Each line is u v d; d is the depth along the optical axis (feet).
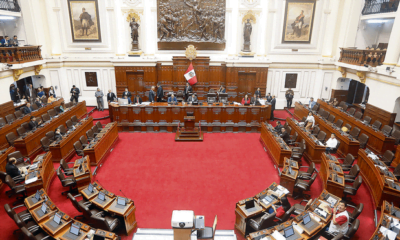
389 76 38.63
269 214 20.57
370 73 43.45
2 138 33.53
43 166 26.61
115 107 41.88
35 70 48.93
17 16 47.37
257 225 19.98
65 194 26.27
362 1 49.70
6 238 20.58
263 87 55.06
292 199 26.03
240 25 53.67
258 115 42.78
